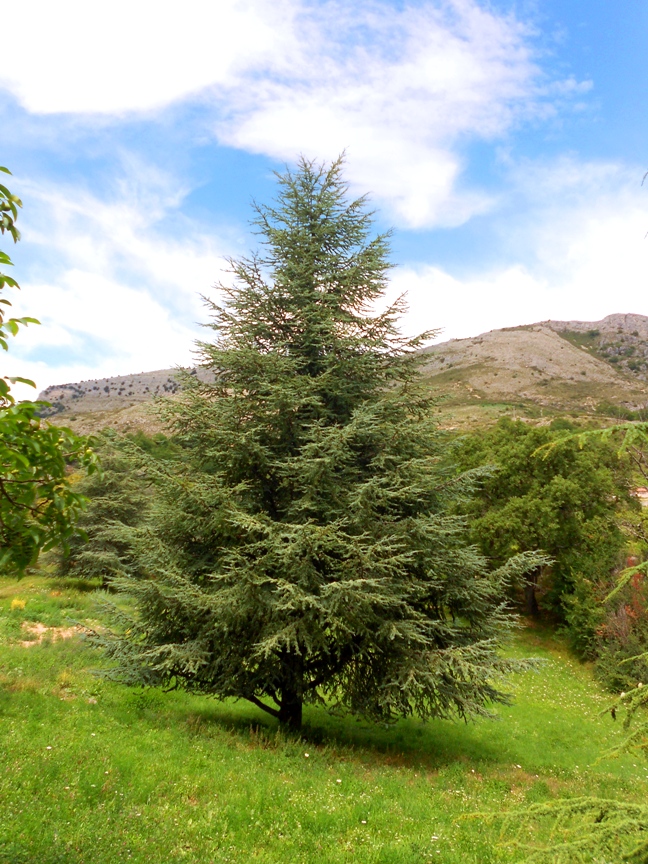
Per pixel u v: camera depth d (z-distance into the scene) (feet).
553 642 81.66
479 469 37.78
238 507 34.17
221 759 27.81
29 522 12.54
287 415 37.06
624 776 39.06
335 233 43.73
